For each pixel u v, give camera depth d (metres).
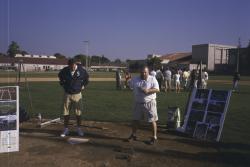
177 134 9.88
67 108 9.26
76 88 9.11
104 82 38.88
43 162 7.08
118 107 15.75
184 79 27.98
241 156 7.77
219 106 9.41
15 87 7.55
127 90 26.66
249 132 10.49
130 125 11.09
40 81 39.44
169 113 10.52
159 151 8.04
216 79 53.16
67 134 9.48
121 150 7.98
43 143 8.55
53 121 11.14
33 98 19.56
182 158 7.54
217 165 7.10
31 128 10.33
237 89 30.67
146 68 8.55
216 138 9.12
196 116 9.77
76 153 7.74
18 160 7.17
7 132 7.48
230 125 11.70
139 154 7.77
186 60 108.06
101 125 10.96
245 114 14.38
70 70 9.06
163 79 26.30
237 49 89.12
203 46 101.44
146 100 8.62
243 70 89.19
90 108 15.31
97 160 7.27
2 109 7.43
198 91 10.04
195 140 9.22
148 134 9.73
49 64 128.25
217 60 101.38
